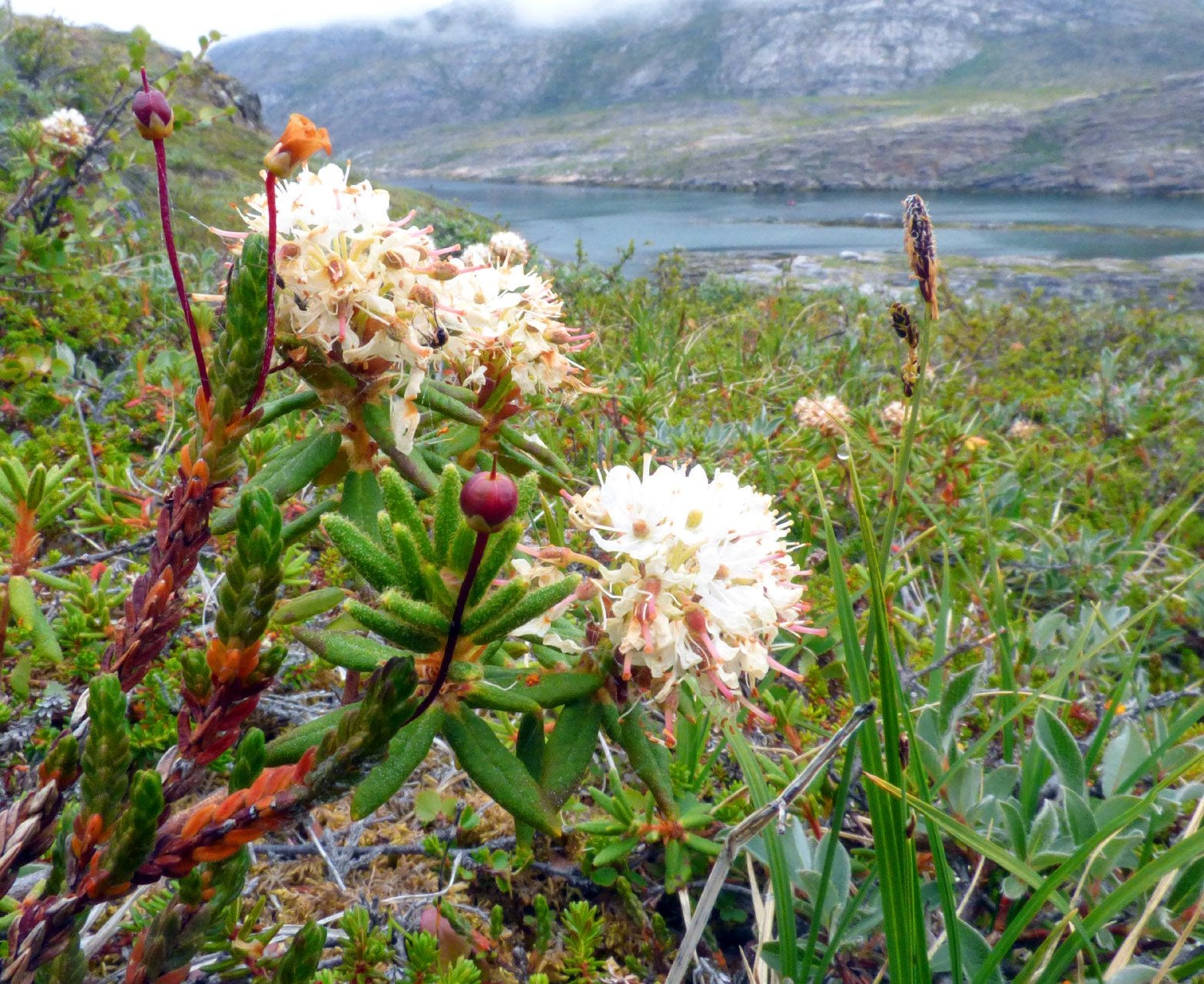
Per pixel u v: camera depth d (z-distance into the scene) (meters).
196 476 1.18
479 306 1.97
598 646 1.61
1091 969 1.83
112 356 4.95
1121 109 84.81
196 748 1.15
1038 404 6.66
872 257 26.70
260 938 1.66
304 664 2.62
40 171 5.19
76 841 1.05
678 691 1.59
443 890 2.08
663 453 4.19
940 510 3.98
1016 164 80.12
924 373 1.91
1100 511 4.95
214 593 2.72
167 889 1.74
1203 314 15.87
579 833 2.24
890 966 1.55
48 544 3.11
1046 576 3.97
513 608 1.29
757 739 2.64
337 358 1.74
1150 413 6.05
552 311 2.12
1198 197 64.69
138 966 1.14
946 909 1.65
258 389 1.18
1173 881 1.95
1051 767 2.36
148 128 1.14
